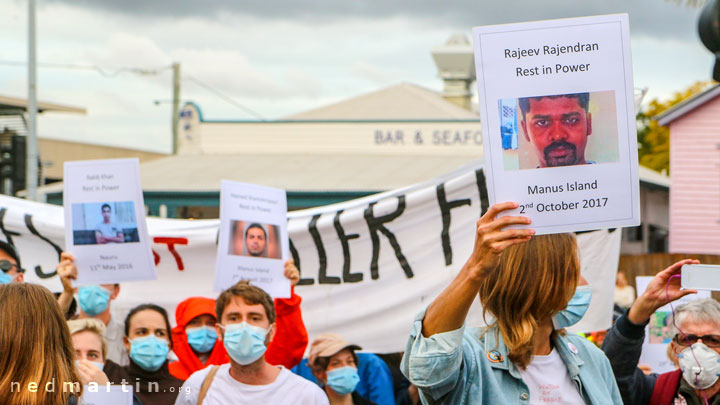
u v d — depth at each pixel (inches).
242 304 180.1
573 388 121.4
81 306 236.8
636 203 112.7
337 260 255.8
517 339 116.6
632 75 112.7
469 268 107.0
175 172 1026.1
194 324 227.5
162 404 223.6
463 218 248.5
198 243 258.7
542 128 112.1
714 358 159.3
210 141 1130.0
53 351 122.7
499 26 112.7
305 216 257.3
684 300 228.8
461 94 1364.4
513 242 105.0
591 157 112.3
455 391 115.9
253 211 223.5
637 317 143.2
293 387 179.8
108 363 227.1
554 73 112.5
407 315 251.3
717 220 901.2
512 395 118.6
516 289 117.3
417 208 250.4
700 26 180.7
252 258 222.1
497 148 112.4
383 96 1317.7
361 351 252.1
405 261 251.6
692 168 906.7
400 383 264.1
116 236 222.4
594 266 232.8
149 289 258.7
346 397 243.1
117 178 222.7
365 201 255.1
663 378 166.7
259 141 1120.8
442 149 1072.8
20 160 609.6
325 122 1101.7
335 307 255.4
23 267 260.8
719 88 887.7
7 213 261.3
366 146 1088.2
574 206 112.1
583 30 112.6
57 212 265.7
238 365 181.2
